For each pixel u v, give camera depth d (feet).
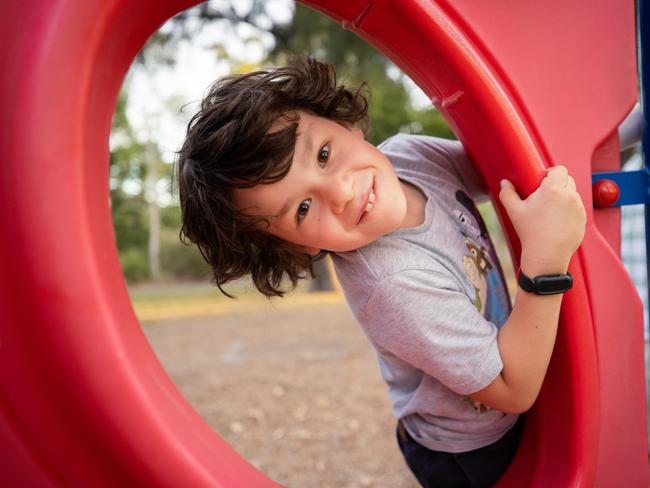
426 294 2.62
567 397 2.58
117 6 2.01
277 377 10.41
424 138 3.44
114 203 49.34
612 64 2.60
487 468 3.17
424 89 2.77
